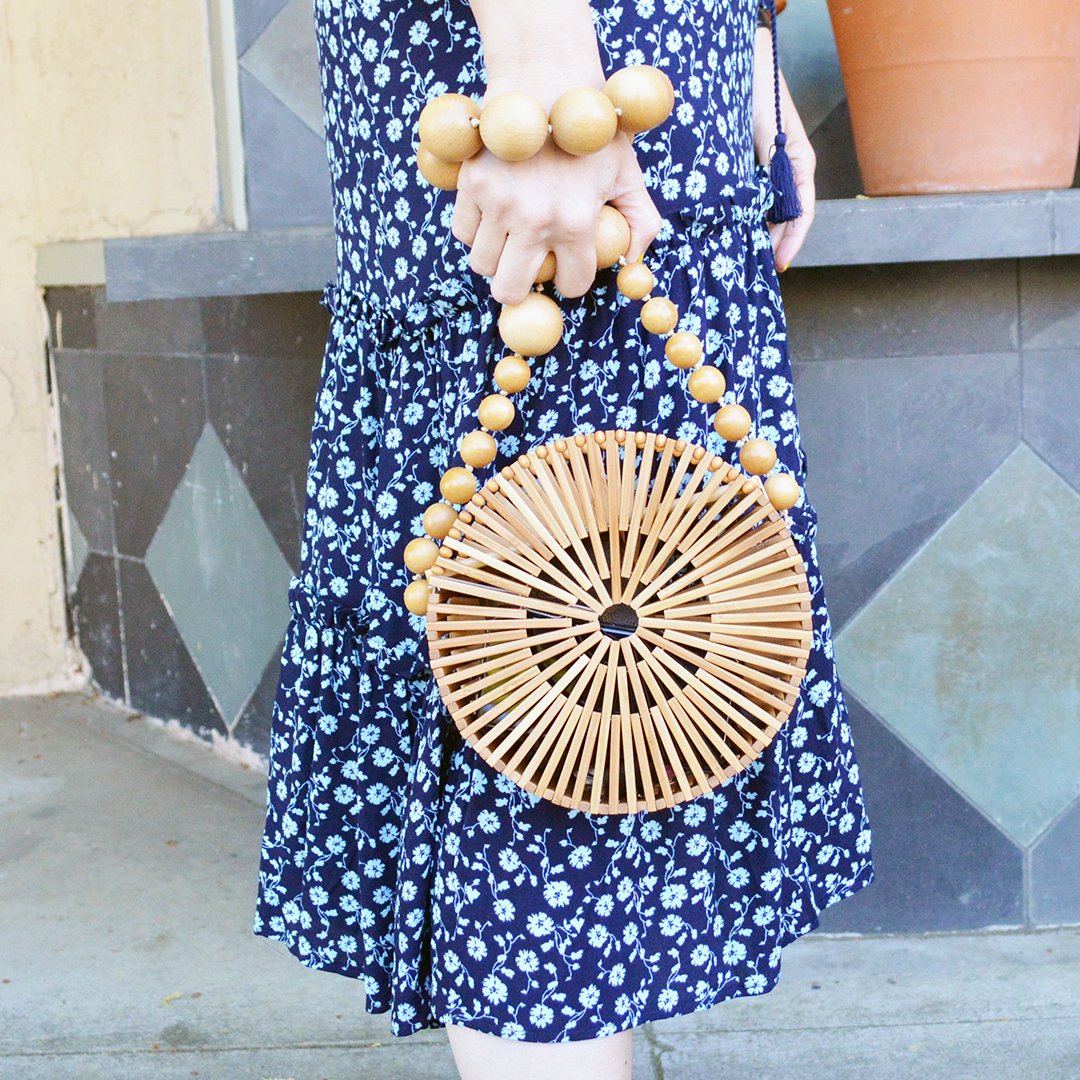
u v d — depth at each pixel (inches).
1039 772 58.8
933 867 59.6
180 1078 50.1
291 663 37.3
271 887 37.3
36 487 98.0
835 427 56.8
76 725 92.9
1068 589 57.4
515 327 27.0
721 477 28.0
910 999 54.4
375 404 33.8
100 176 85.7
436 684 30.8
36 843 73.0
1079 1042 50.5
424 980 32.7
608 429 29.5
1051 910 59.9
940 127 53.9
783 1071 49.3
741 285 31.8
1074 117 55.1
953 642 57.9
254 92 72.9
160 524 86.4
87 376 91.7
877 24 53.6
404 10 29.6
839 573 57.7
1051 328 55.7
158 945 61.2
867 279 55.7
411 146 30.2
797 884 34.6
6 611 98.8
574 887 30.0
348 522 34.5
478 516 28.4
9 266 94.5
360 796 34.9
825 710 35.2
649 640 27.9
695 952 31.4
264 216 74.3
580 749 28.3
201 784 81.1
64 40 85.4
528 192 24.7
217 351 77.0
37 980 58.1
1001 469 56.8
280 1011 55.2
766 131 41.7
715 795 32.0
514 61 24.5
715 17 30.8
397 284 31.5
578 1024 30.0
